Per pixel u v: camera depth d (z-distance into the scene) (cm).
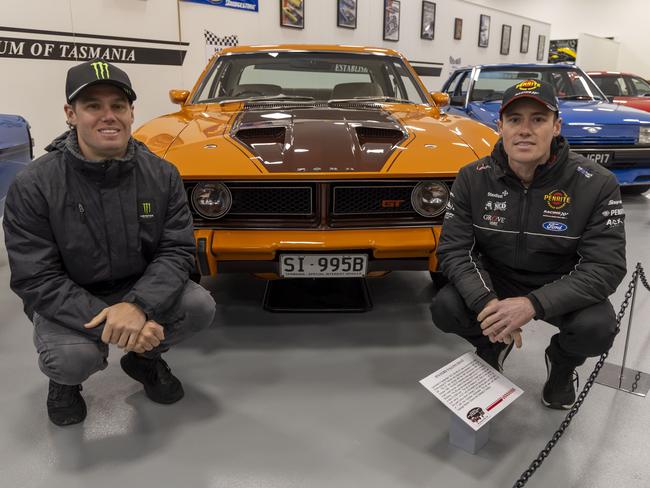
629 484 135
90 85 135
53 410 159
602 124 429
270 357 201
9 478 137
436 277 255
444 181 202
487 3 1758
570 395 168
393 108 278
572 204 151
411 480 136
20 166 308
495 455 146
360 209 204
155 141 212
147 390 173
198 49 584
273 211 203
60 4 464
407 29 850
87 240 148
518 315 144
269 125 223
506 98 146
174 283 153
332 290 261
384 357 201
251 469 140
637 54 1619
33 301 144
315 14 702
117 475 138
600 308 150
